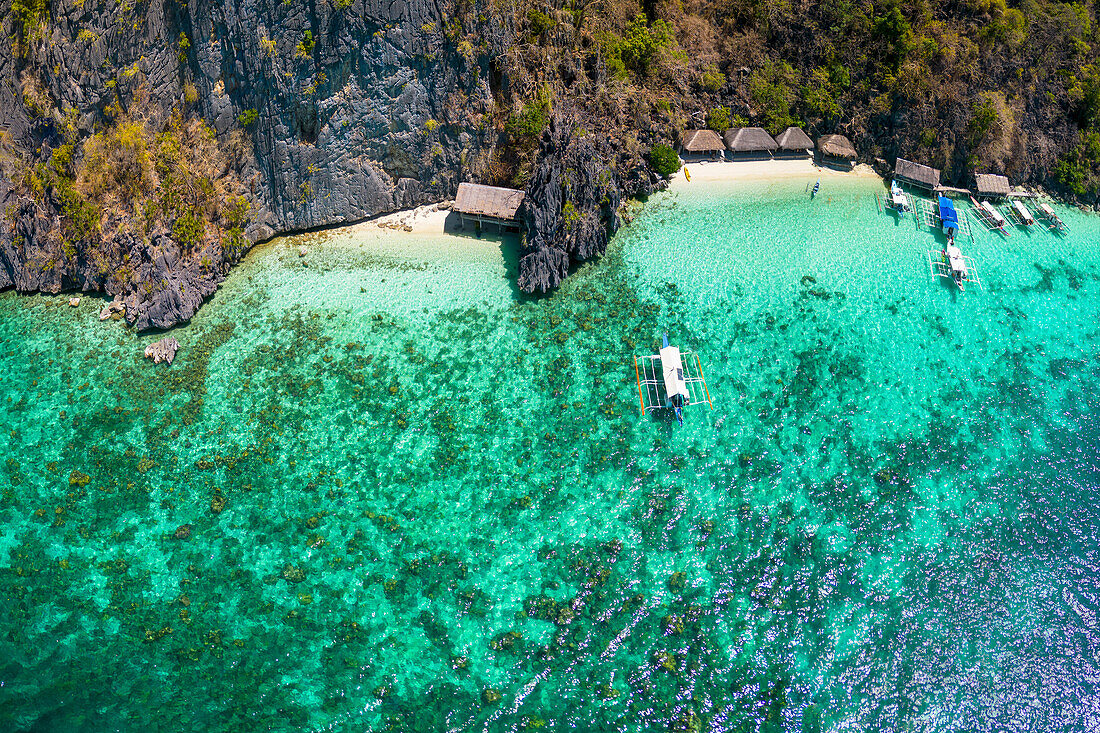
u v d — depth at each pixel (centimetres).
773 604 3406
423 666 3200
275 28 4328
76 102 4500
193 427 3931
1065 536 3697
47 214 4512
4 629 3238
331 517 3631
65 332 4366
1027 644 3322
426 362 4238
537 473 3809
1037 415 4228
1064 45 5897
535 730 3041
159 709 3042
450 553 3528
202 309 4466
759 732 3053
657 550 3566
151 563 3459
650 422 4022
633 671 3200
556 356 4291
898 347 4478
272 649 3228
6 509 3606
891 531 3675
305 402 4044
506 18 4659
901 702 3152
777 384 4238
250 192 4706
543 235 4559
